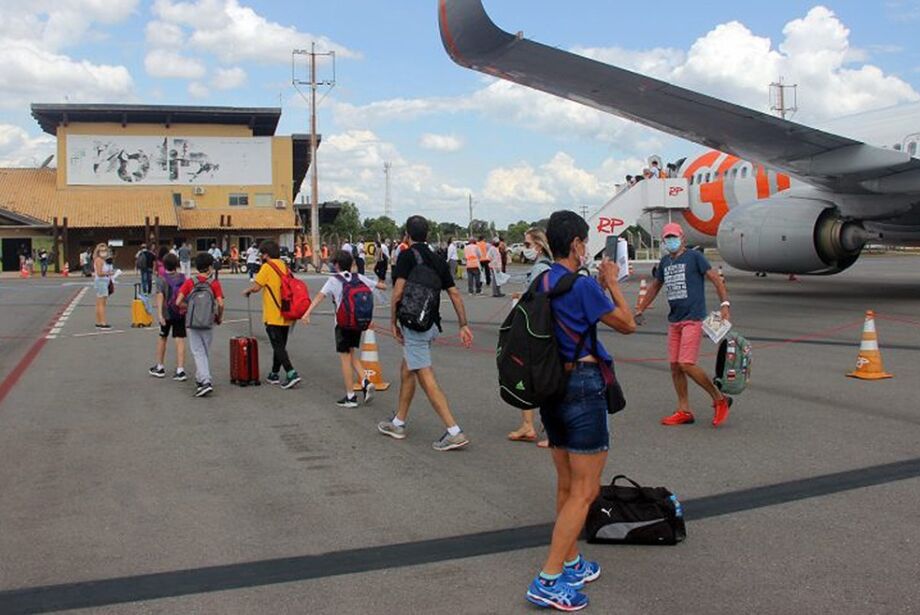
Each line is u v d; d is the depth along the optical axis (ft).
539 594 12.49
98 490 18.92
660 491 15.37
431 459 21.26
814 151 48.19
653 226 81.76
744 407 26.58
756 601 12.59
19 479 19.85
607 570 13.96
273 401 29.30
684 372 24.13
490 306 66.28
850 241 54.44
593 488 12.91
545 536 15.65
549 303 12.69
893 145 54.13
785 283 78.28
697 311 23.79
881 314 50.34
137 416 26.99
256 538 15.76
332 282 27.68
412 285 21.75
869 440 22.11
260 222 188.34
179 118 189.47
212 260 30.27
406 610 12.60
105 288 54.75
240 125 193.67
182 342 34.01
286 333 32.12
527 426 22.97
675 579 13.51
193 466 20.89
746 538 15.24
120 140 188.14
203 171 191.11
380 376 31.32
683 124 47.93
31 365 38.78
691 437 22.88
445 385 31.78
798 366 33.71
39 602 13.08
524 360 12.53
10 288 105.91
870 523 15.83
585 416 12.73
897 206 52.03
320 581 13.74
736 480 18.83
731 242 58.39
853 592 12.82
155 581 13.83
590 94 44.83
